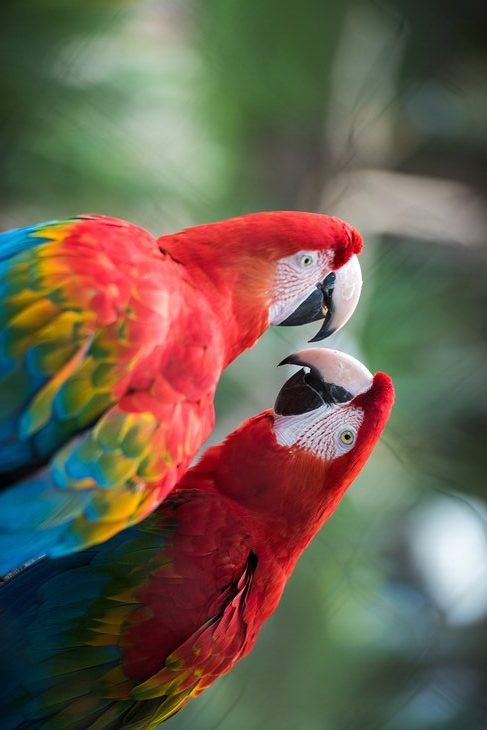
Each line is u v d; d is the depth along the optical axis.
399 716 3.82
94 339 2.08
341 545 3.75
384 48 3.98
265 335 3.79
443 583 4.02
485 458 3.96
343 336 3.90
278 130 4.01
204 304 2.31
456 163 4.46
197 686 2.41
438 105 4.40
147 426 2.13
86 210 3.71
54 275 2.10
